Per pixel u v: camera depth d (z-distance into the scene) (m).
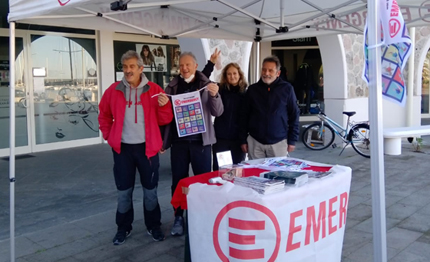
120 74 9.91
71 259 3.62
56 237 4.12
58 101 8.86
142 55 10.22
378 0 2.28
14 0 3.30
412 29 8.71
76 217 4.70
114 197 5.45
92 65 9.37
